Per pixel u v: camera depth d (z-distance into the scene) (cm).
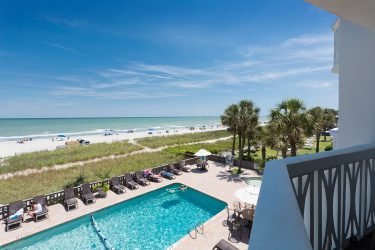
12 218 973
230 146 3266
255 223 126
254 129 1969
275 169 201
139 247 889
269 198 151
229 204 1213
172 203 1306
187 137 4606
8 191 1407
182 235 977
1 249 850
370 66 429
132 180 1505
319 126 2253
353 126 465
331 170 263
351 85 470
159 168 1772
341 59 502
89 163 2136
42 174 1755
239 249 804
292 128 1154
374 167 335
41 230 949
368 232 321
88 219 1100
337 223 275
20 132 7425
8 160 2366
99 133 6519
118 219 1123
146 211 1210
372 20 238
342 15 229
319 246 247
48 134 6450
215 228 953
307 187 235
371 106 427
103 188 1379
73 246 898
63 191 1248
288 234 113
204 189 1438
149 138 4416
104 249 878
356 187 306
